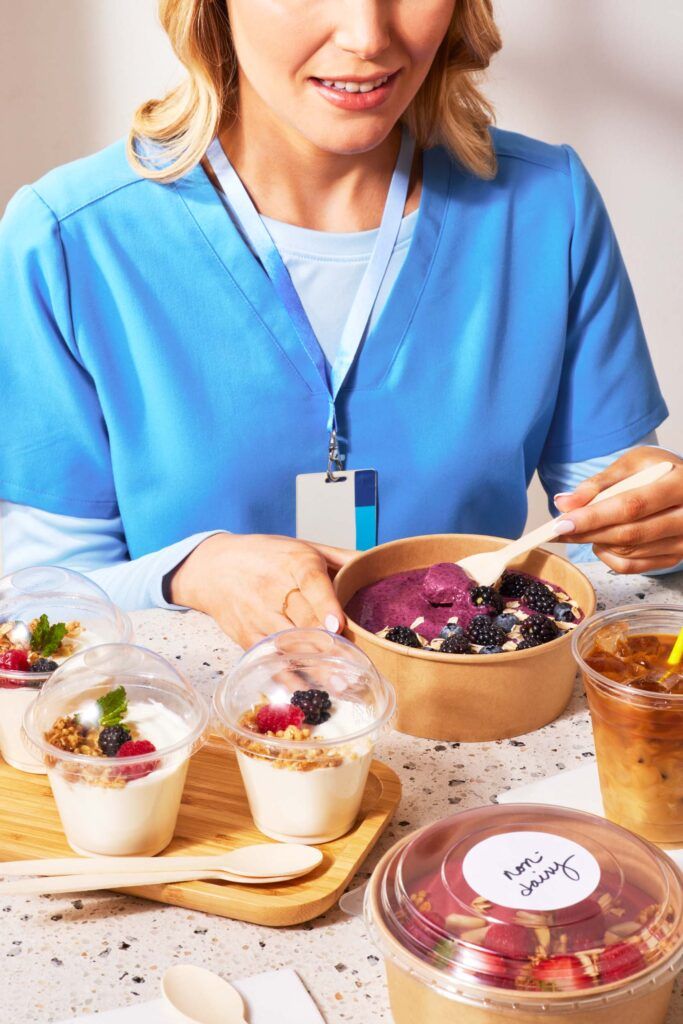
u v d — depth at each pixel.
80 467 1.62
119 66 2.77
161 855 0.93
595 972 0.70
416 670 1.06
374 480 1.62
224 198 1.56
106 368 1.57
